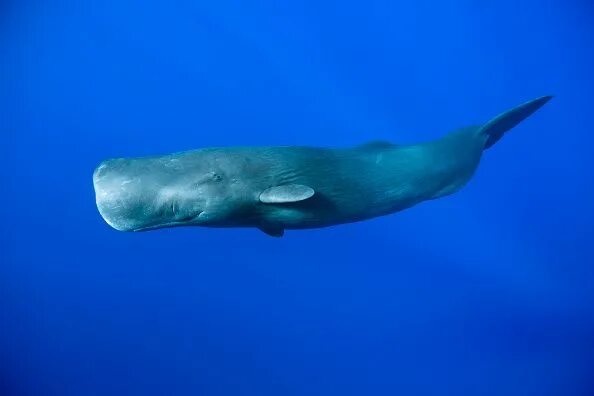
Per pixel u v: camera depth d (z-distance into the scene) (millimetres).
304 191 9156
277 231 11016
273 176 10047
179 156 9531
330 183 10844
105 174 8773
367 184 11523
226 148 10086
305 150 10961
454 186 13773
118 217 8406
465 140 14156
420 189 12820
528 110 14477
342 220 11555
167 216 8898
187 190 9016
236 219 10047
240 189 9594
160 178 8938
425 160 12906
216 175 9422
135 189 8656
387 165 12086
